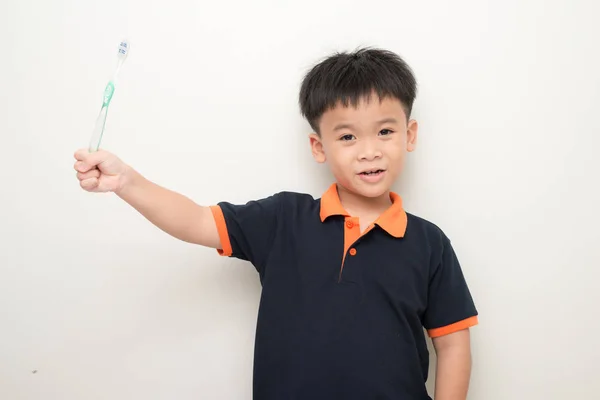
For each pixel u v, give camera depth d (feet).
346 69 2.70
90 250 3.18
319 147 2.92
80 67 3.15
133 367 3.19
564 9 3.15
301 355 2.60
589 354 3.23
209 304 3.19
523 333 3.22
